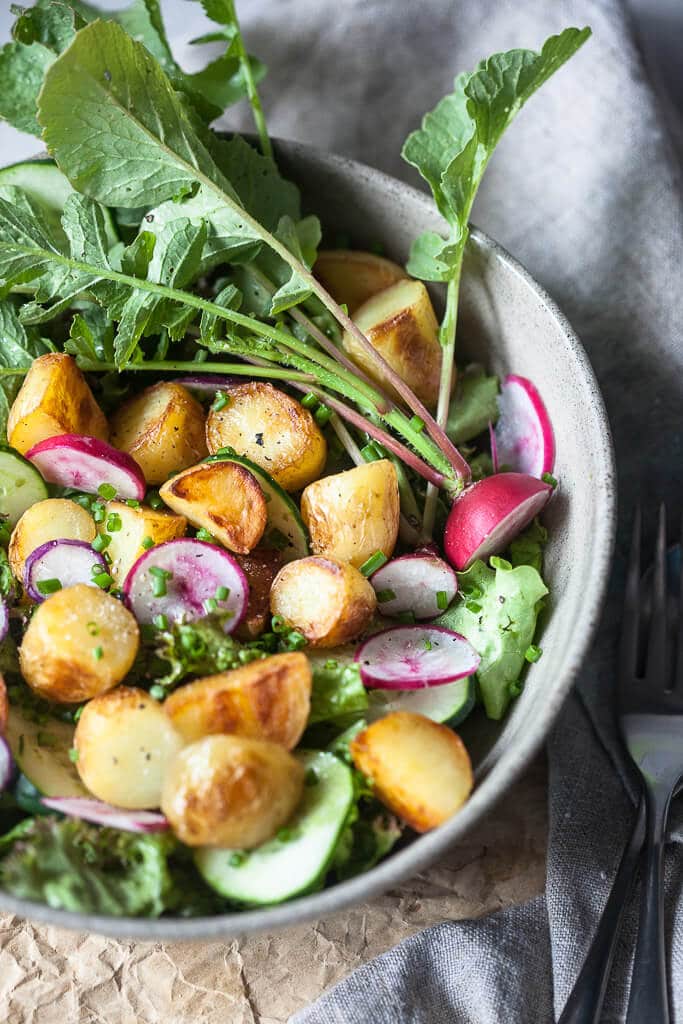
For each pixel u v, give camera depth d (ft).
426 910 1.53
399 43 1.82
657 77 1.84
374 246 1.73
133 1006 1.48
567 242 1.76
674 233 1.72
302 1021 1.46
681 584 1.63
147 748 1.33
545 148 1.76
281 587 1.46
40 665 1.38
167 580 1.45
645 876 1.50
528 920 1.52
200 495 1.49
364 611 1.44
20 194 1.61
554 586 1.51
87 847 1.31
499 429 1.64
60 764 1.38
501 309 1.62
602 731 1.62
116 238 1.66
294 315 1.60
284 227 1.60
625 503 1.76
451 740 1.36
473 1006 1.47
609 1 1.77
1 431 1.59
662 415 1.75
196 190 1.59
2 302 1.61
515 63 1.52
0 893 1.29
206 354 1.63
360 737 1.34
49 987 1.48
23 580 1.47
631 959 1.49
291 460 1.55
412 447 1.61
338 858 1.32
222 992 1.49
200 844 1.30
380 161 1.86
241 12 1.84
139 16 1.71
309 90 1.84
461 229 1.56
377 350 1.59
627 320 1.74
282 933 1.51
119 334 1.54
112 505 1.52
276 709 1.34
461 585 1.51
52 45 1.58
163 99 1.51
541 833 1.58
